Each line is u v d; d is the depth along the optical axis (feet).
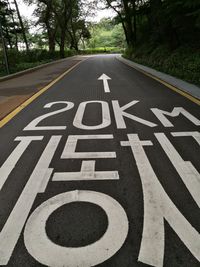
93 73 55.52
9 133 18.40
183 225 9.01
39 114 23.13
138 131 18.07
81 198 10.63
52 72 60.23
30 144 16.26
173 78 42.73
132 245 8.23
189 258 7.72
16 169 13.12
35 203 10.41
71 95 31.37
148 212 9.71
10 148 15.74
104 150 15.05
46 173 12.63
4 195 11.01
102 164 13.37
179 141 16.11
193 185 11.36
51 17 152.35
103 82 41.70
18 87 38.88
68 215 9.65
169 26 66.13
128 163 13.41
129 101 27.35
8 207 10.23
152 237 8.52
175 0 54.08
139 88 35.14
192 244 8.21
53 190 11.24
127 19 115.14
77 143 16.20
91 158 14.07
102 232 8.78
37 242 8.46
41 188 11.41
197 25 47.96
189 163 13.25
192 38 60.13
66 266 7.58
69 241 8.45
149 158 13.91
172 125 19.15
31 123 20.57
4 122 21.02
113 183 11.64
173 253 7.89
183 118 20.84
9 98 30.60
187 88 32.65
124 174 12.35
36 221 9.40
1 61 68.39
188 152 14.51
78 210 9.91
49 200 10.57
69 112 23.52
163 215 9.53
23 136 17.72
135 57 96.17
